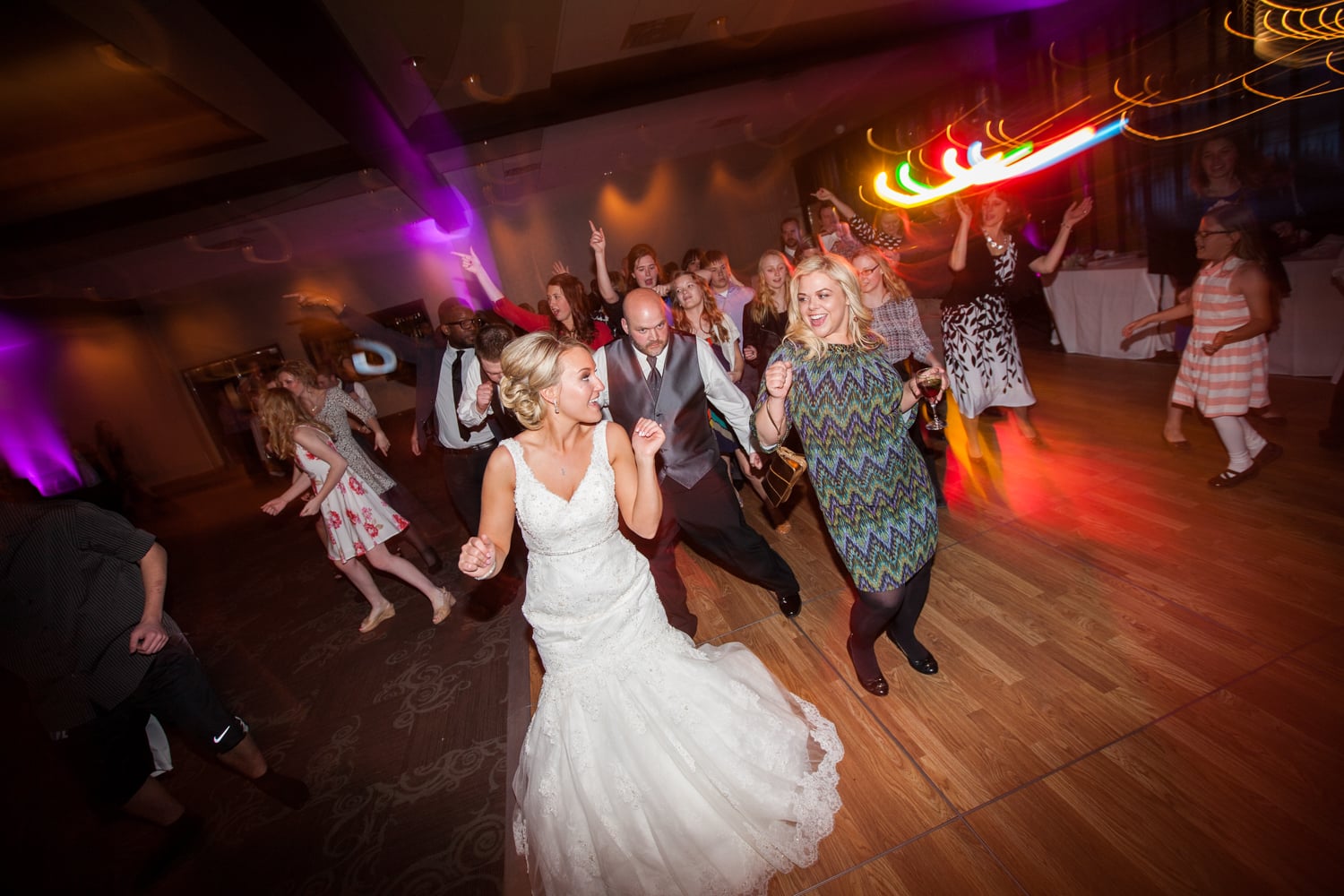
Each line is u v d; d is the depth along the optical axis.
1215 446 3.57
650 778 1.82
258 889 2.26
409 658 3.56
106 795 2.32
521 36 5.23
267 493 9.90
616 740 1.84
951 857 1.77
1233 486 3.13
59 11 3.07
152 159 5.32
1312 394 3.88
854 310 1.95
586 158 10.80
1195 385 3.19
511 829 2.26
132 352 12.23
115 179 5.52
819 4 6.45
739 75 7.73
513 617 3.70
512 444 1.83
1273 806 1.71
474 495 3.66
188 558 7.05
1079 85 6.73
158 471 12.66
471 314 3.19
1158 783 1.83
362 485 3.65
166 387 12.66
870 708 2.32
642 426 1.83
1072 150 6.71
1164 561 2.73
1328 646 2.12
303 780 2.78
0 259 6.14
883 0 6.74
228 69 4.14
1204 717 1.99
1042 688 2.24
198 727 2.41
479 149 7.85
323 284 12.59
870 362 1.94
